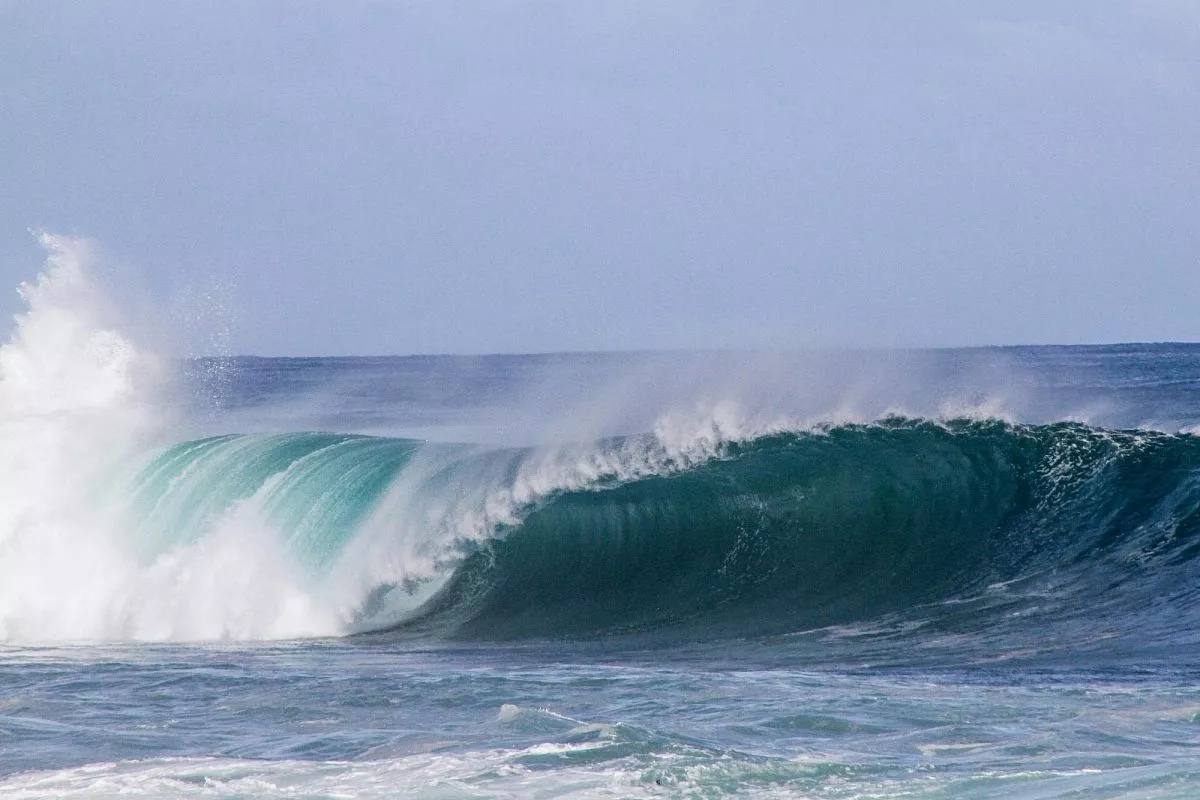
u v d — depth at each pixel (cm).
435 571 7112
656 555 7119
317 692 4172
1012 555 6606
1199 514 6556
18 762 3350
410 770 3069
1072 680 4247
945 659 4916
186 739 3575
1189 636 5084
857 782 2883
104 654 5644
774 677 4384
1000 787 2797
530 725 3541
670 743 3216
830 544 7031
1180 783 2747
